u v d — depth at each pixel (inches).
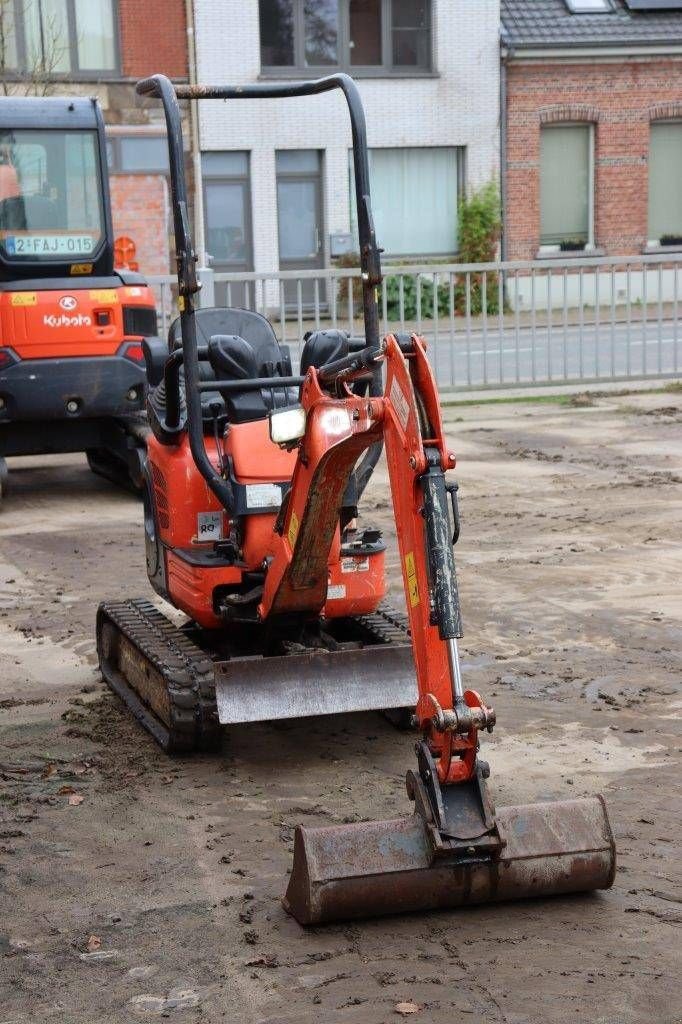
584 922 169.8
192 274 224.4
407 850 169.2
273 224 1060.5
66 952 165.0
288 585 218.2
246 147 1043.9
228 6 1026.1
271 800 212.4
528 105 1098.7
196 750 231.3
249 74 1039.6
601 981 155.3
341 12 1063.6
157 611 267.0
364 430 182.2
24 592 347.6
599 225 1132.5
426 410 168.1
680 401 637.9
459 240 1114.1
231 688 218.4
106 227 462.9
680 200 1160.8
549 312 657.6
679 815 201.9
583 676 269.3
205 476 232.7
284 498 214.8
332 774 223.3
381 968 159.3
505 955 161.8
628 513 415.8
